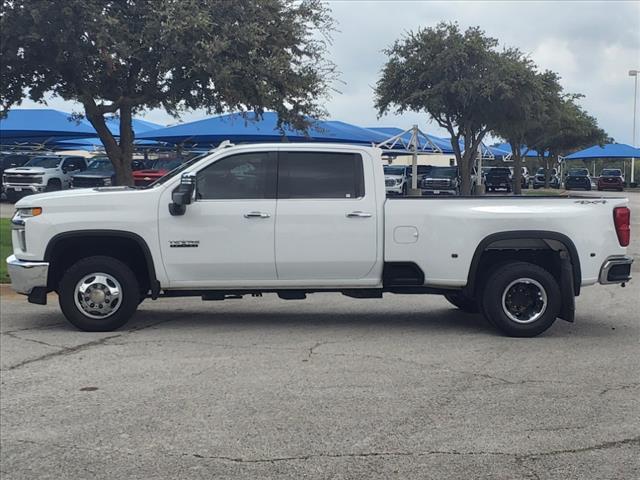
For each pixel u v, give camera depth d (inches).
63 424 210.5
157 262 322.7
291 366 272.5
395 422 212.1
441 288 334.0
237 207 322.7
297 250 324.2
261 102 643.5
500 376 260.5
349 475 176.7
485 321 366.0
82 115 814.5
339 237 324.5
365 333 333.4
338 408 224.2
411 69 1178.6
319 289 333.4
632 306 413.7
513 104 1152.2
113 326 330.6
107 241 331.0
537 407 225.8
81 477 175.8
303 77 668.1
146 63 620.1
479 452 190.5
